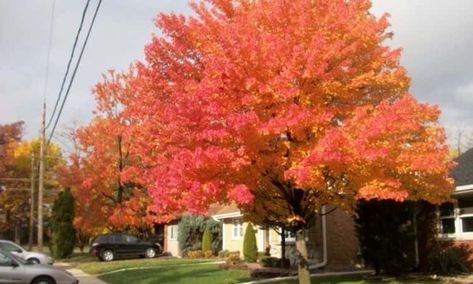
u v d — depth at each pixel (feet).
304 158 38.11
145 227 132.46
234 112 38.73
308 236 82.74
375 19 42.68
